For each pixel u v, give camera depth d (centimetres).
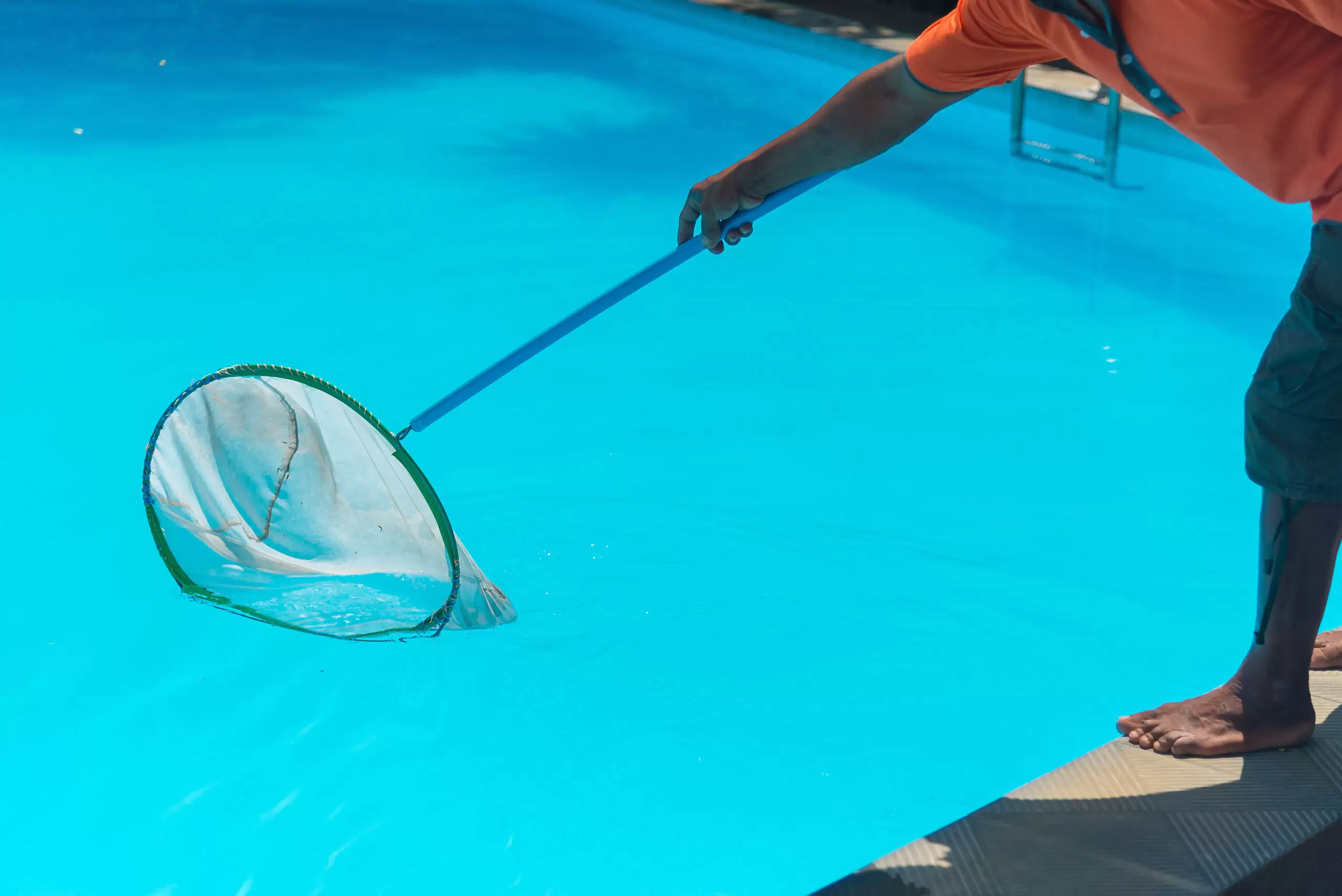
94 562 287
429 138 608
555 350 398
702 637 258
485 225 500
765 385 371
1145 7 158
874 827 209
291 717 237
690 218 218
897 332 403
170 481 222
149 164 572
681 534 295
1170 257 449
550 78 715
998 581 277
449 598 214
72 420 352
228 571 230
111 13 873
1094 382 367
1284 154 164
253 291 438
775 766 223
